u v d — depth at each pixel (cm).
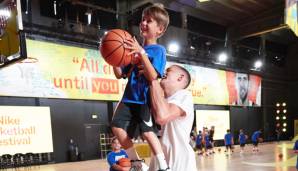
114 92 1803
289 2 1103
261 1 2409
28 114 1497
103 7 2058
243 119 2995
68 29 1781
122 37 174
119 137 179
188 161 203
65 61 1620
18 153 1446
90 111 1916
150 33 189
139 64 177
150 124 184
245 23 2727
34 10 1698
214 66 2555
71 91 1630
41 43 1535
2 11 805
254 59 3206
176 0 2198
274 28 2561
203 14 2558
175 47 2192
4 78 1397
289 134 3512
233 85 2698
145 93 182
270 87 3369
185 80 220
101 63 1766
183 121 205
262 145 2775
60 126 1736
